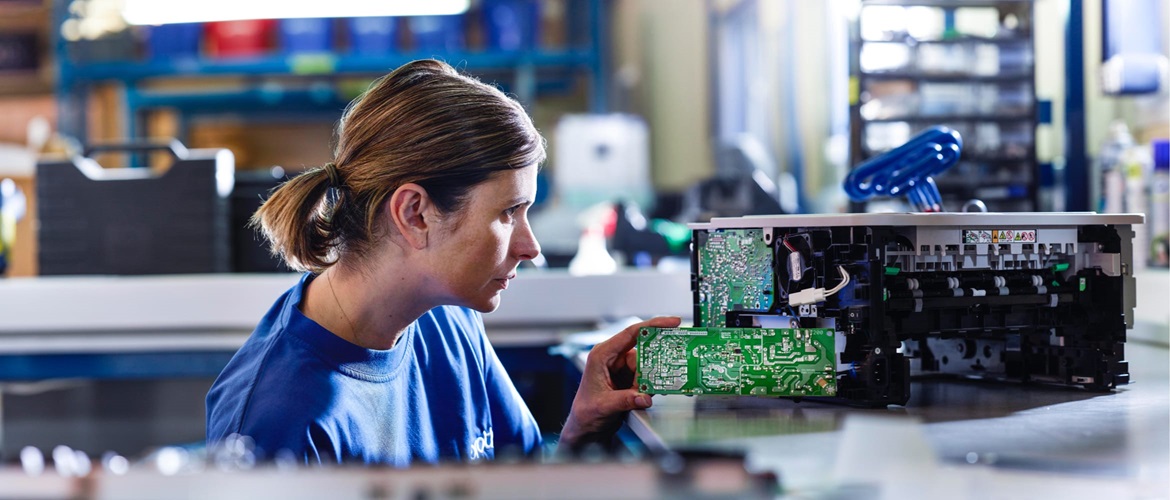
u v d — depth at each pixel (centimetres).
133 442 228
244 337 210
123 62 479
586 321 205
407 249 107
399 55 484
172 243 227
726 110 598
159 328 207
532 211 460
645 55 636
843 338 106
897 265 106
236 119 543
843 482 71
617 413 112
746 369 107
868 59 194
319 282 114
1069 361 117
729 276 117
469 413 129
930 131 128
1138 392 114
